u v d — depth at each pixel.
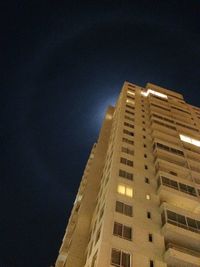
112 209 26.73
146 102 55.56
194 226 27.03
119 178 31.30
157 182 32.59
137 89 60.91
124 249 23.12
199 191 32.09
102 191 34.16
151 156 37.81
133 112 48.78
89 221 34.41
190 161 38.16
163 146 39.59
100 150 47.38
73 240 31.58
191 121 52.19
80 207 36.38
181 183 32.59
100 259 21.64
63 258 33.44
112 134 47.09
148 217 27.36
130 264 22.11
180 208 28.38
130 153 36.75
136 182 31.61
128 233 24.83
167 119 49.16
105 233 23.98
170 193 30.56
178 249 24.52
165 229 25.95
